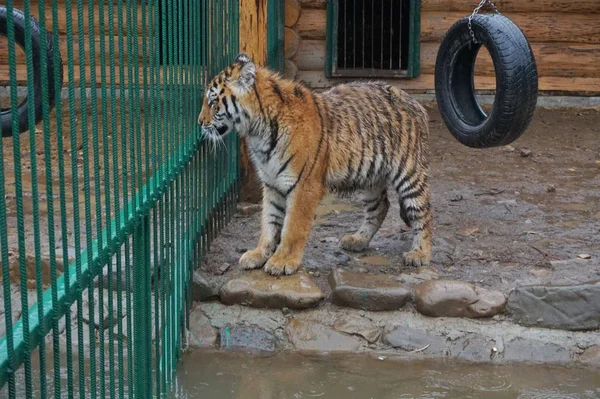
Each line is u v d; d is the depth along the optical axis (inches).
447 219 316.2
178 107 218.8
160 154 195.2
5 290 112.4
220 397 220.2
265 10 325.7
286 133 246.8
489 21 254.1
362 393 221.8
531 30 464.1
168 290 213.5
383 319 247.0
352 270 265.3
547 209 329.7
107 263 155.6
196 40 242.1
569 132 439.8
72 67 134.3
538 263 271.1
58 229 277.0
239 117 247.3
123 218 168.1
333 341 242.7
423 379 228.8
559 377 230.7
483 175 376.2
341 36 493.0
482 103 470.3
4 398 157.1
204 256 270.5
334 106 260.1
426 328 244.5
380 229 306.3
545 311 245.1
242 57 246.2
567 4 459.8
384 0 498.3
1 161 108.9
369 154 261.6
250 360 237.8
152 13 178.9
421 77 472.4
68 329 134.3
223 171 297.1
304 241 257.3
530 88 247.3
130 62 165.2
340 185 262.8
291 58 470.6
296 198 252.4
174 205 220.2
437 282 249.9
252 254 262.2
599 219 317.7
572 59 466.3
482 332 243.6
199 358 237.9
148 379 190.5
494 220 315.9
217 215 289.1
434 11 466.0
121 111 162.4
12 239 264.8
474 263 272.1
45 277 247.8
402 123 267.7
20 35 170.2
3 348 117.0
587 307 244.2
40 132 404.5
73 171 150.1
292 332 244.7
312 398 219.5
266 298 248.2
